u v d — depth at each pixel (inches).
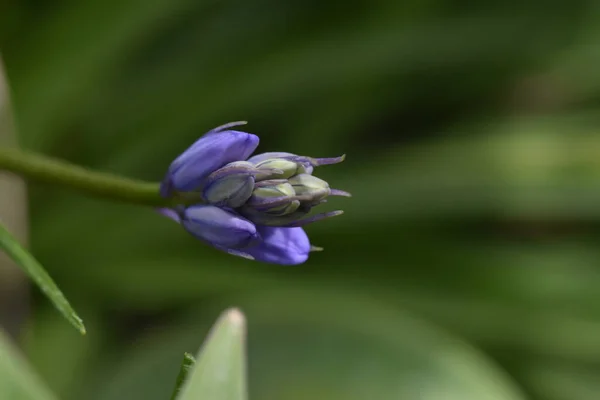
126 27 23.4
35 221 24.3
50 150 23.8
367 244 26.1
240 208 16.5
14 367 16.3
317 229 25.5
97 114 24.7
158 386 20.9
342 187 25.4
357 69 25.3
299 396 20.5
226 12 25.9
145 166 24.6
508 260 26.4
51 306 23.6
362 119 27.6
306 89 25.6
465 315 25.1
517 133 26.9
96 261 24.7
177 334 22.4
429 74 27.7
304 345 21.1
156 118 24.9
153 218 25.3
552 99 31.7
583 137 26.7
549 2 27.2
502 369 26.0
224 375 15.5
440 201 25.3
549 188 25.5
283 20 25.9
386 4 25.8
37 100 23.3
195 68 25.2
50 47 23.5
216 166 16.6
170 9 23.8
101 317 24.5
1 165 16.9
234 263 25.5
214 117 25.0
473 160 25.9
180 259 25.1
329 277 25.3
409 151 26.5
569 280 26.1
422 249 26.1
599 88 30.5
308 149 26.3
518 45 27.4
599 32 27.8
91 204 24.9
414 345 21.2
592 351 25.5
